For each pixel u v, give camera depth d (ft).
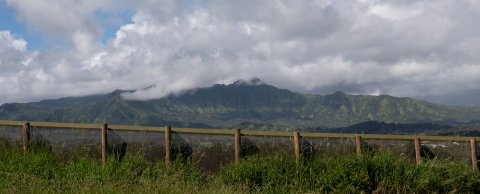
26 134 39.47
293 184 36.22
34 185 29.07
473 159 46.73
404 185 36.81
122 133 40.37
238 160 40.45
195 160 40.22
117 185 30.53
